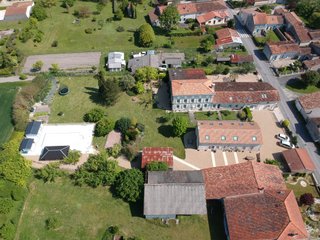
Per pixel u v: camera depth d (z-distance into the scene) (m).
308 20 151.88
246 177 82.00
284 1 164.12
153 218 80.25
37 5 156.00
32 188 87.00
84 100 112.56
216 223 79.81
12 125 103.62
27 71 124.44
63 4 164.62
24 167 87.69
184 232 78.38
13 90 116.25
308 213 81.38
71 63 128.50
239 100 105.50
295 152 92.00
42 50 135.50
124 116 106.88
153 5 165.00
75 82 119.81
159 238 77.38
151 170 84.75
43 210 82.56
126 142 97.88
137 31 146.50
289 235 70.31
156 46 136.75
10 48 134.00
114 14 156.75
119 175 85.44
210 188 81.94
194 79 107.00
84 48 136.75
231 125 96.75
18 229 78.94
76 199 84.75
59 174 88.81
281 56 127.81
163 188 78.56
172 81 105.56
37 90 111.50
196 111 108.50
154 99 111.94
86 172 87.62
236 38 135.12
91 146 98.06
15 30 144.75
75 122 105.19
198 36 143.00
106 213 81.88
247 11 148.00
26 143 96.62
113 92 105.94
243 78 120.88
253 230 72.25
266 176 83.06
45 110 108.75
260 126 103.69
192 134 101.25
